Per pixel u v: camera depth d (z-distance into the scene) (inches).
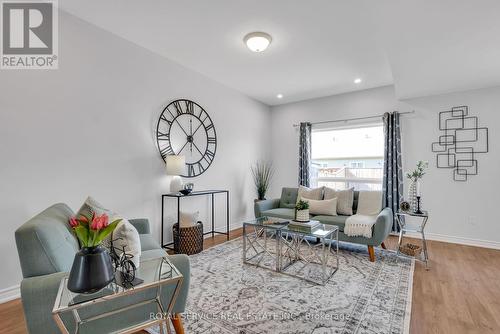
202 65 136.5
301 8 86.0
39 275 48.3
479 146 138.2
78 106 96.0
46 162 87.5
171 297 58.4
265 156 206.7
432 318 70.5
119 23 98.7
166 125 129.5
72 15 94.0
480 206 137.7
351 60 127.1
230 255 121.3
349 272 101.3
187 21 96.0
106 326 52.1
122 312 53.6
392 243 141.4
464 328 66.1
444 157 146.7
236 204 177.5
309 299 80.4
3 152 78.4
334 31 100.3
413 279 95.0
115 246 58.5
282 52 119.4
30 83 84.2
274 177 211.2
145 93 119.5
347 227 119.1
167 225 129.8
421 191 152.3
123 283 49.8
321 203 140.4
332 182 189.9
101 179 102.9
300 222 105.3
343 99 180.7
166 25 99.2
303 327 66.3
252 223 112.0
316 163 197.3
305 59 126.6
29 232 48.3
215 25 98.1
